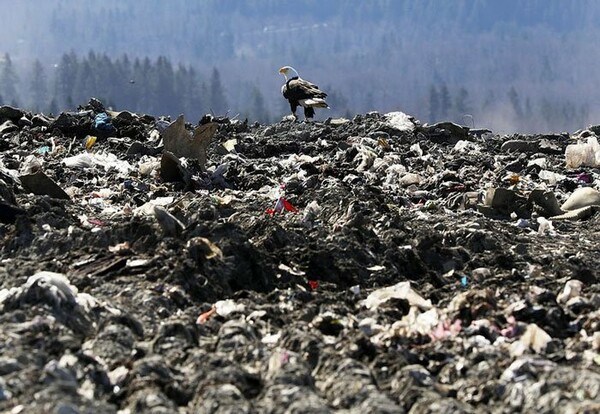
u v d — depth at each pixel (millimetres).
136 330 28219
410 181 55281
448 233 39406
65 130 66250
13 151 59406
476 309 30188
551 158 66875
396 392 25266
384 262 35344
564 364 27250
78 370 24641
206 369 25469
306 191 47188
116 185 50750
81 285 31297
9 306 28234
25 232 35938
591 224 47875
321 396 25094
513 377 25469
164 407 23344
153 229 35250
